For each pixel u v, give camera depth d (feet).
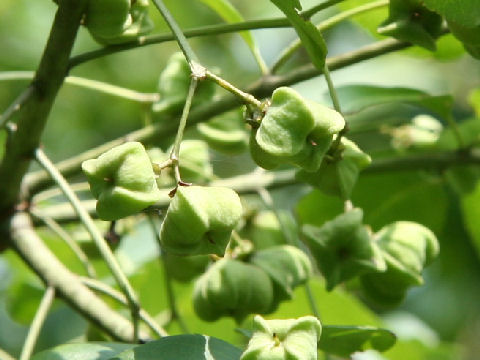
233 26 1.33
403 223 1.39
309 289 1.39
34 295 1.64
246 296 1.37
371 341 1.33
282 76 1.43
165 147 1.50
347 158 1.32
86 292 1.38
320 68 1.30
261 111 1.26
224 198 1.25
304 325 1.24
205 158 1.52
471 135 1.53
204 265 1.50
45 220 1.43
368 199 1.58
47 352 1.28
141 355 1.26
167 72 1.46
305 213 1.57
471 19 1.30
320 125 1.26
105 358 1.28
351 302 1.56
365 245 1.34
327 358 1.36
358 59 1.42
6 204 1.42
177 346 1.26
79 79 1.46
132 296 1.31
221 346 1.26
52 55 1.32
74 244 1.43
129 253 1.62
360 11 1.39
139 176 1.25
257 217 1.52
